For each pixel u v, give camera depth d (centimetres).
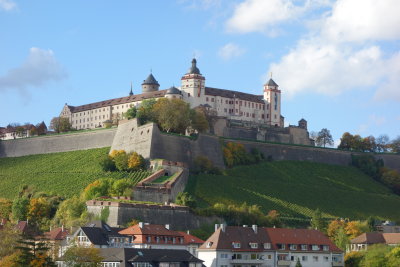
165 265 19488
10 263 18850
